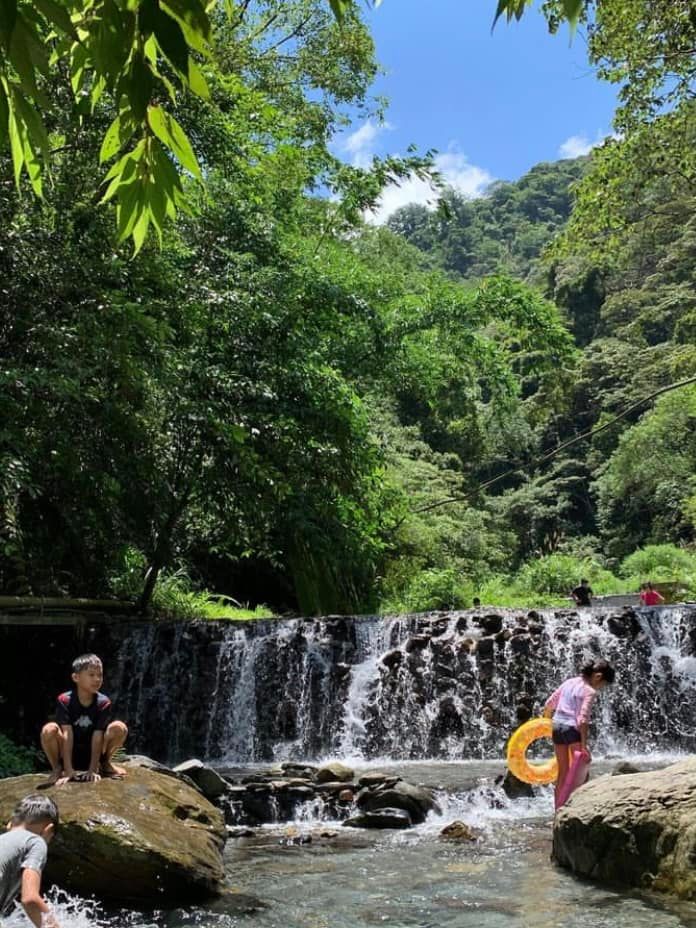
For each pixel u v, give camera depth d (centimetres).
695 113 1598
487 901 536
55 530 1432
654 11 1482
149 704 1383
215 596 1939
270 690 1382
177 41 186
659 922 479
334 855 668
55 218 1060
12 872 391
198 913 525
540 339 2145
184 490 1492
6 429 990
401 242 2753
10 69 207
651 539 4472
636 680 1326
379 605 2228
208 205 1386
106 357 1058
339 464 1510
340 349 1859
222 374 1273
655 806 559
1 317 1057
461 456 4462
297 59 2208
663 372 5000
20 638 1413
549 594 3078
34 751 1046
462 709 1320
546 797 870
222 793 828
